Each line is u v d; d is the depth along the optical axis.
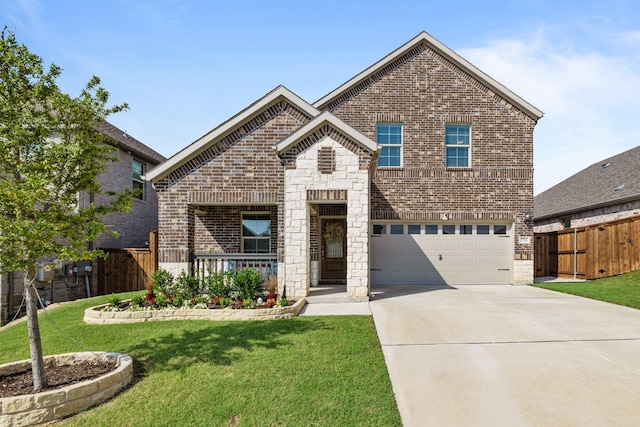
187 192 11.32
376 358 5.93
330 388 5.02
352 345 6.45
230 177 11.37
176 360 6.10
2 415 4.43
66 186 5.53
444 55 14.38
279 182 11.38
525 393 4.85
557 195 24.44
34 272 5.25
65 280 12.89
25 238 4.93
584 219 19.69
